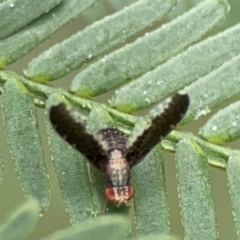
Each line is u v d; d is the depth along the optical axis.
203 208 0.07
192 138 0.07
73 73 0.07
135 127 0.07
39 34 0.07
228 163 0.07
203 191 0.07
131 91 0.07
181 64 0.07
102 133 0.07
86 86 0.07
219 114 0.07
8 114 0.07
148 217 0.07
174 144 0.07
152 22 0.07
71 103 0.07
